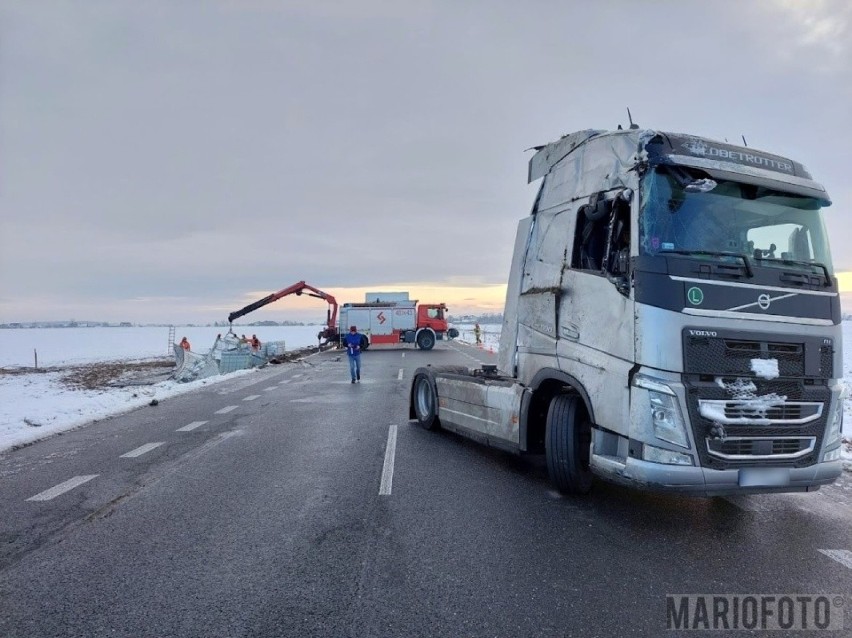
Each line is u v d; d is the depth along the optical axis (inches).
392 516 195.3
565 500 213.6
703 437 168.2
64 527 186.5
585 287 201.2
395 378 693.3
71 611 131.1
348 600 135.9
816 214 199.8
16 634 121.3
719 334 172.2
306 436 336.8
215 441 324.8
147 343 2763.3
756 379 174.1
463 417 301.0
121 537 177.0
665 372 169.8
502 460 276.4
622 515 197.2
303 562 157.5
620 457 182.1
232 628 123.5
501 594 139.1
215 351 936.3
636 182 184.4
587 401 197.0
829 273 193.3
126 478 247.3
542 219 238.5
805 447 177.6
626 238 191.0
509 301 259.3
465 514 197.5
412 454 289.0
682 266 174.2
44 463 277.9
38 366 1268.5
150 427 376.8
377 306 1389.0
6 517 197.3
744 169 189.5
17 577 149.3
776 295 181.0
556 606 133.3
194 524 188.4
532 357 233.8
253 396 540.1
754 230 188.4
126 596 138.3
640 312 175.2
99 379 907.4
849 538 177.2
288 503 210.2
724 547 169.3
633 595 138.9
